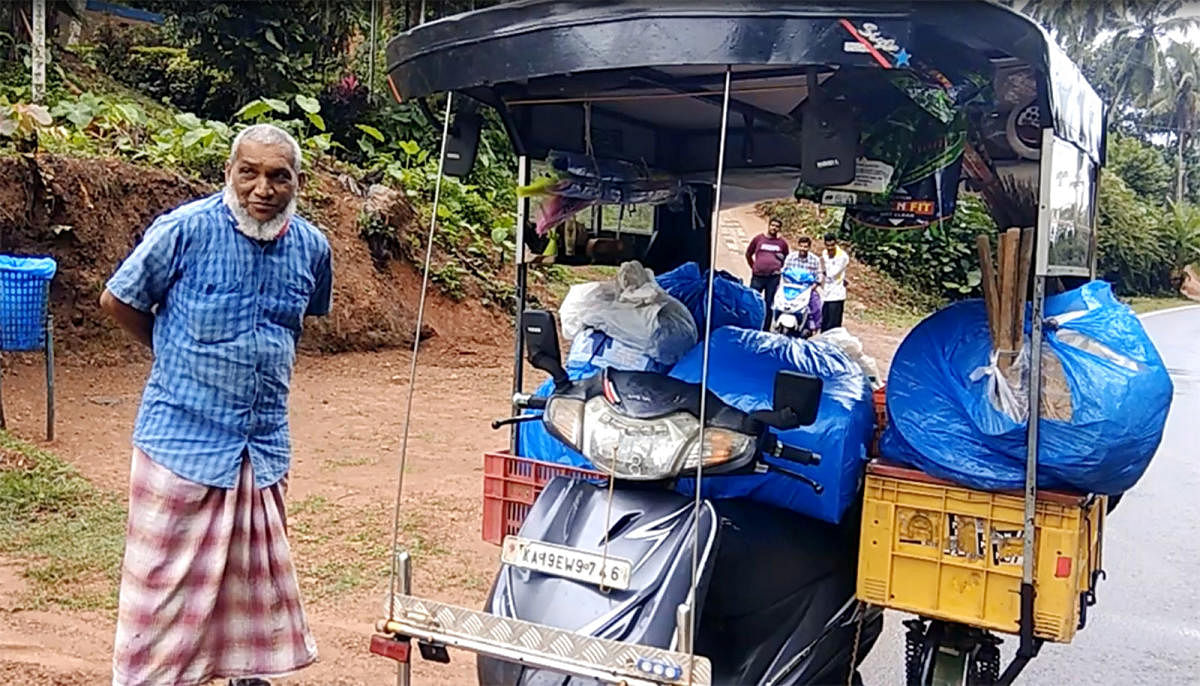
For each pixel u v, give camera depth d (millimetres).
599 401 3283
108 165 11422
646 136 4887
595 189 4621
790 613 3459
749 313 5062
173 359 3252
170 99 17516
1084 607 3453
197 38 16797
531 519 3186
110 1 19062
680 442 3107
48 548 5406
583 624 2840
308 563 5520
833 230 5531
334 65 18781
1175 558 6656
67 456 7230
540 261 4473
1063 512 3125
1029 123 3496
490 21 3039
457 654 4531
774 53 2713
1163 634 5355
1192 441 10398
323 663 4289
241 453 3311
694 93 3877
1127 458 3109
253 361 3303
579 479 3305
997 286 3240
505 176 18531
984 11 2758
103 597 4809
